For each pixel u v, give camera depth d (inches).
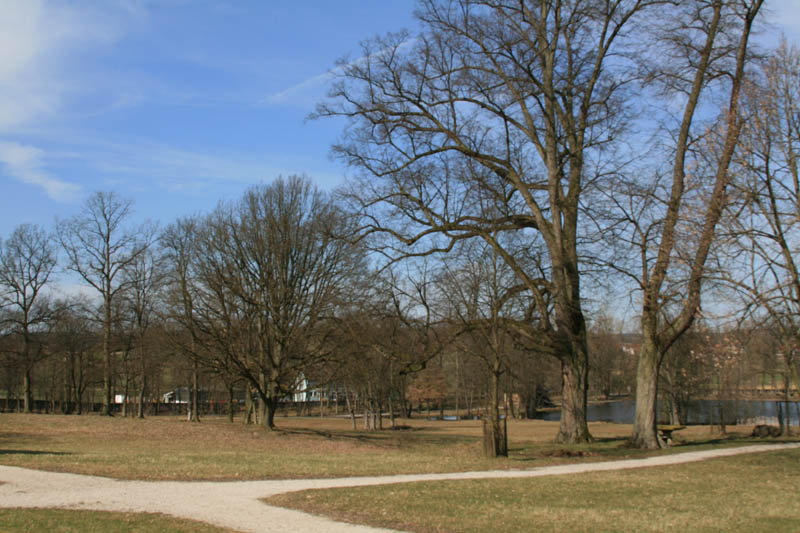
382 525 422.6
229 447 1138.7
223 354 1471.5
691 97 924.6
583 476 658.8
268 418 1521.9
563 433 1052.5
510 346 1122.7
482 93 1017.5
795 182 685.9
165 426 1441.9
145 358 1926.7
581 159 1011.9
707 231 712.4
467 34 1007.0
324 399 3786.9
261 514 450.0
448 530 412.8
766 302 664.4
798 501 515.2
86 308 1918.1
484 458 867.4
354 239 1107.3
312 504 486.0
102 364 2456.9
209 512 453.4
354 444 1305.4
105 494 514.6
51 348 2332.7
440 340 1060.5
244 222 1501.0
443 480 617.9
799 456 836.0
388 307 1087.6
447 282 1023.6
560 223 1008.9
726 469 722.2
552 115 1006.4
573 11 968.9
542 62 1047.6
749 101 727.1
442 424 2593.5
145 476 605.3
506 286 1000.9
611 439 1120.2
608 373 2613.2
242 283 1496.1
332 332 1403.8
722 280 702.5
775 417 2049.7
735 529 408.8
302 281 1478.8
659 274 882.8
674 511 472.4
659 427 1048.8
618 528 414.6
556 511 469.4
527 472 695.1
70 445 1056.8
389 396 2378.2
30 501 481.4
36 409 3043.8
